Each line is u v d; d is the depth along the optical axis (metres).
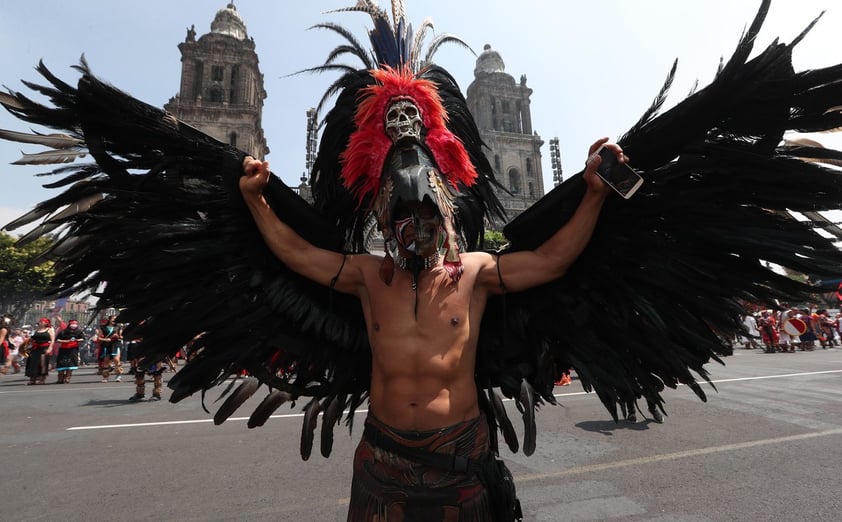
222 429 5.76
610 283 1.64
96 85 1.49
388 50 2.04
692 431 5.28
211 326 1.66
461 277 1.60
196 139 1.60
